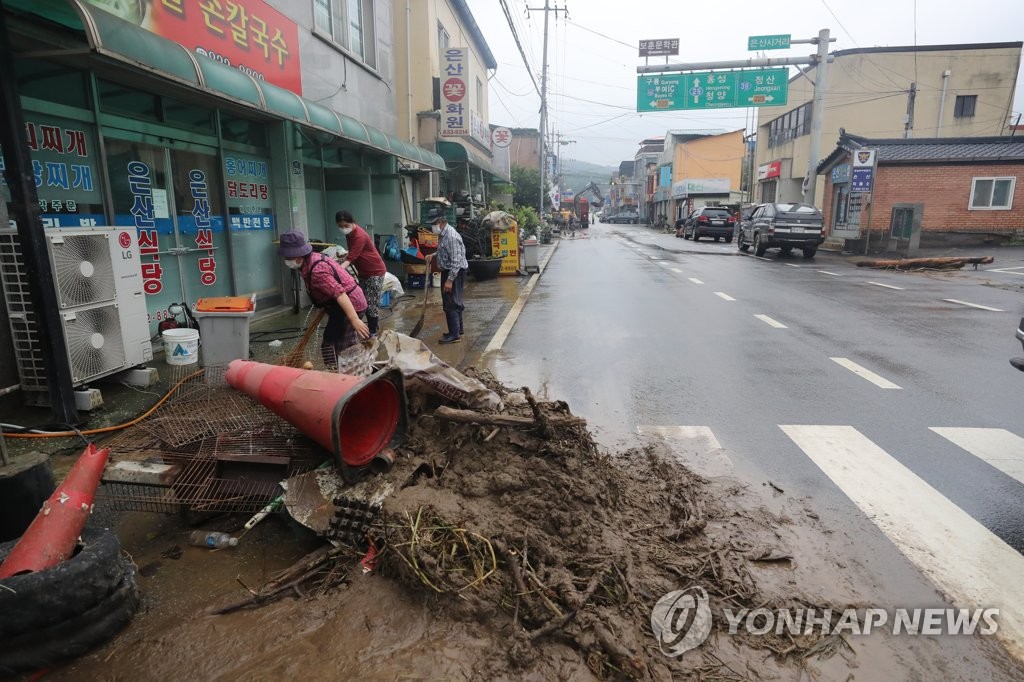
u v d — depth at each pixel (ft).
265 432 13.01
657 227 199.11
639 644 9.02
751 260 72.59
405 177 55.88
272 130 33.35
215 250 29.12
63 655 8.75
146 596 10.32
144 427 13.78
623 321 33.73
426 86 62.49
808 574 10.94
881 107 105.70
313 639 9.30
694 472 14.93
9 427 16.40
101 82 22.31
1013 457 15.88
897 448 16.44
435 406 13.94
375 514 10.89
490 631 9.32
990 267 62.03
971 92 103.65
